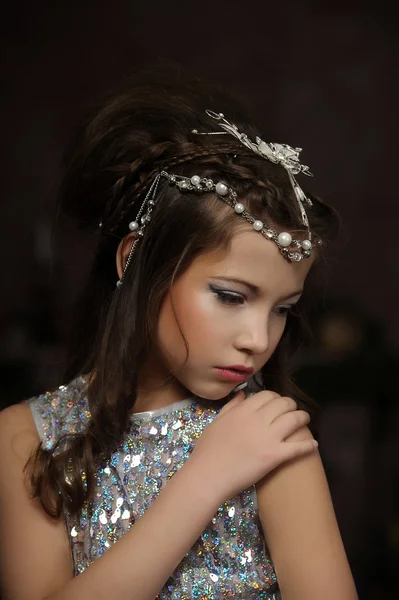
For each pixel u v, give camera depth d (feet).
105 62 16.17
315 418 5.07
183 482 3.96
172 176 4.17
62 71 16.16
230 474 3.95
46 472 4.35
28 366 11.45
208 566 4.25
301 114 16.21
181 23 16.21
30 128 16.12
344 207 16.12
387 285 15.98
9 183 15.99
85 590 3.82
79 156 4.84
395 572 10.52
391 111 16.14
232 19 16.21
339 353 11.23
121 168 4.59
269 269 3.95
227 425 4.11
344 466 14.21
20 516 4.37
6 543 4.38
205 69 16.17
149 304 4.18
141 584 3.79
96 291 4.83
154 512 3.91
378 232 16.02
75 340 5.05
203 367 4.08
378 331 12.11
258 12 16.19
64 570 4.31
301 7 16.16
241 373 4.08
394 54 16.14
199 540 4.26
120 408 4.37
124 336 4.30
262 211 3.97
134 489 4.39
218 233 3.94
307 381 10.93
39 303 13.64
